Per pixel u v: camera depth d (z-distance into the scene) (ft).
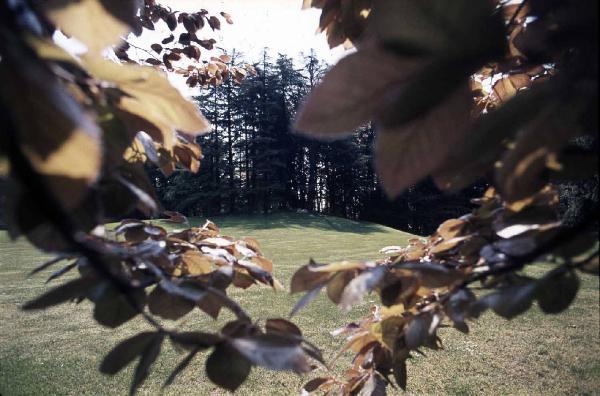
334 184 144.77
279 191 143.64
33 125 1.07
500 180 1.41
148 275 2.81
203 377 19.75
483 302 2.25
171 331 2.12
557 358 21.24
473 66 1.32
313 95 1.38
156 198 2.62
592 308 28.50
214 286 3.04
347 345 4.56
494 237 3.09
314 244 74.84
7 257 54.19
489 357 21.50
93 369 21.09
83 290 2.15
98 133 1.07
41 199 1.11
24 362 22.12
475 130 1.31
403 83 1.35
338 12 3.68
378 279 2.35
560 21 1.19
